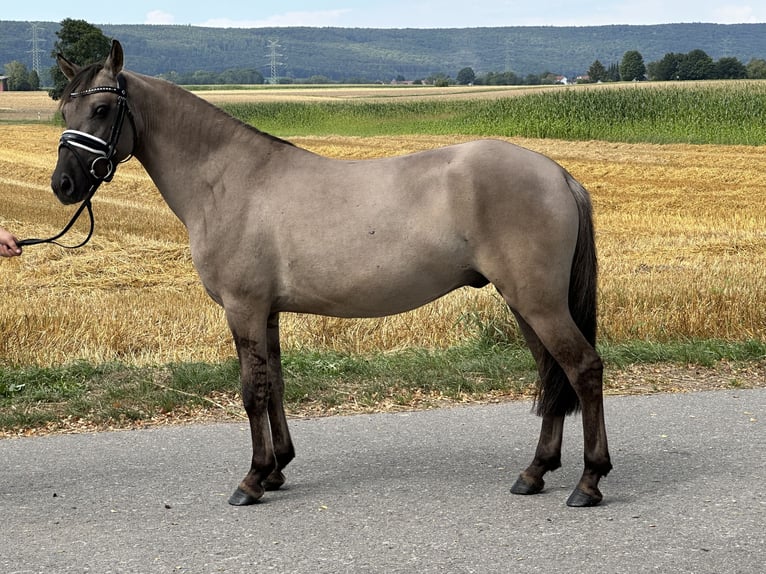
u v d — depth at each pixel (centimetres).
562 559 427
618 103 3997
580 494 494
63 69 546
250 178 517
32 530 472
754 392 709
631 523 469
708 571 412
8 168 3222
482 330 883
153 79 538
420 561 427
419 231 491
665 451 582
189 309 1069
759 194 2134
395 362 799
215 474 554
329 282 504
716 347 825
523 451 589
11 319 966
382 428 639
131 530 471
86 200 524
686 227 1725
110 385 742
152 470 561
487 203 484
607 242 1559
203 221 521
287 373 768
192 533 466
